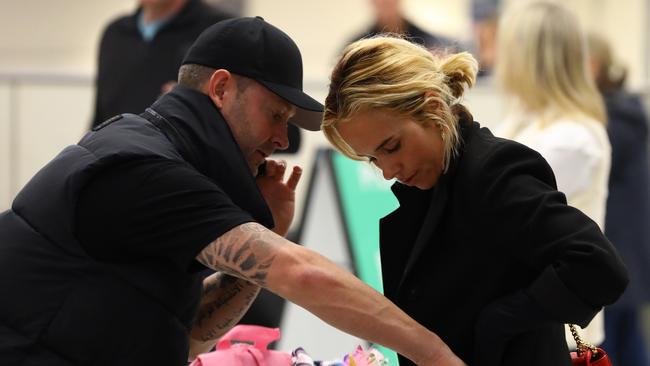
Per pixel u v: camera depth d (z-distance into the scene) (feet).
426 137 12.80
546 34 20.49
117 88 26.07
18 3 57.62
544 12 20.66
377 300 12.53
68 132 29.81
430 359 12.55
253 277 12.74
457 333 13.16
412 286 13.38
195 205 12.78
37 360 12.95
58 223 13.15
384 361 15.40
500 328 12.58
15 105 29.84
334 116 12.96
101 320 13.03
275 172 16.24
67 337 12.97
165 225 12.80
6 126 29.86
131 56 25.95
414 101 12.65
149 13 25.85
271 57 13.84
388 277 13.80
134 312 13.14
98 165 12.89
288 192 16.31
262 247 12.64
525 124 20.76
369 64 12.69
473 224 12.71
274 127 14.07
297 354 15.44
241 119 13.88
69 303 13.03
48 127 29.84
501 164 12.56
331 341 23.40
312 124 14.49
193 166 13.44
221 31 13.97
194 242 12.73
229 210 12.85
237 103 13.83
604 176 20.42
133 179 12.86
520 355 12.89
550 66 20.42
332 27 58.59
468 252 12.91
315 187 24.12
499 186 12.39
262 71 13.78
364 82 12.67
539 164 12.59
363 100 12.59
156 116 13.75
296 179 16.35
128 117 13.85
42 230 13.24
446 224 13.05
